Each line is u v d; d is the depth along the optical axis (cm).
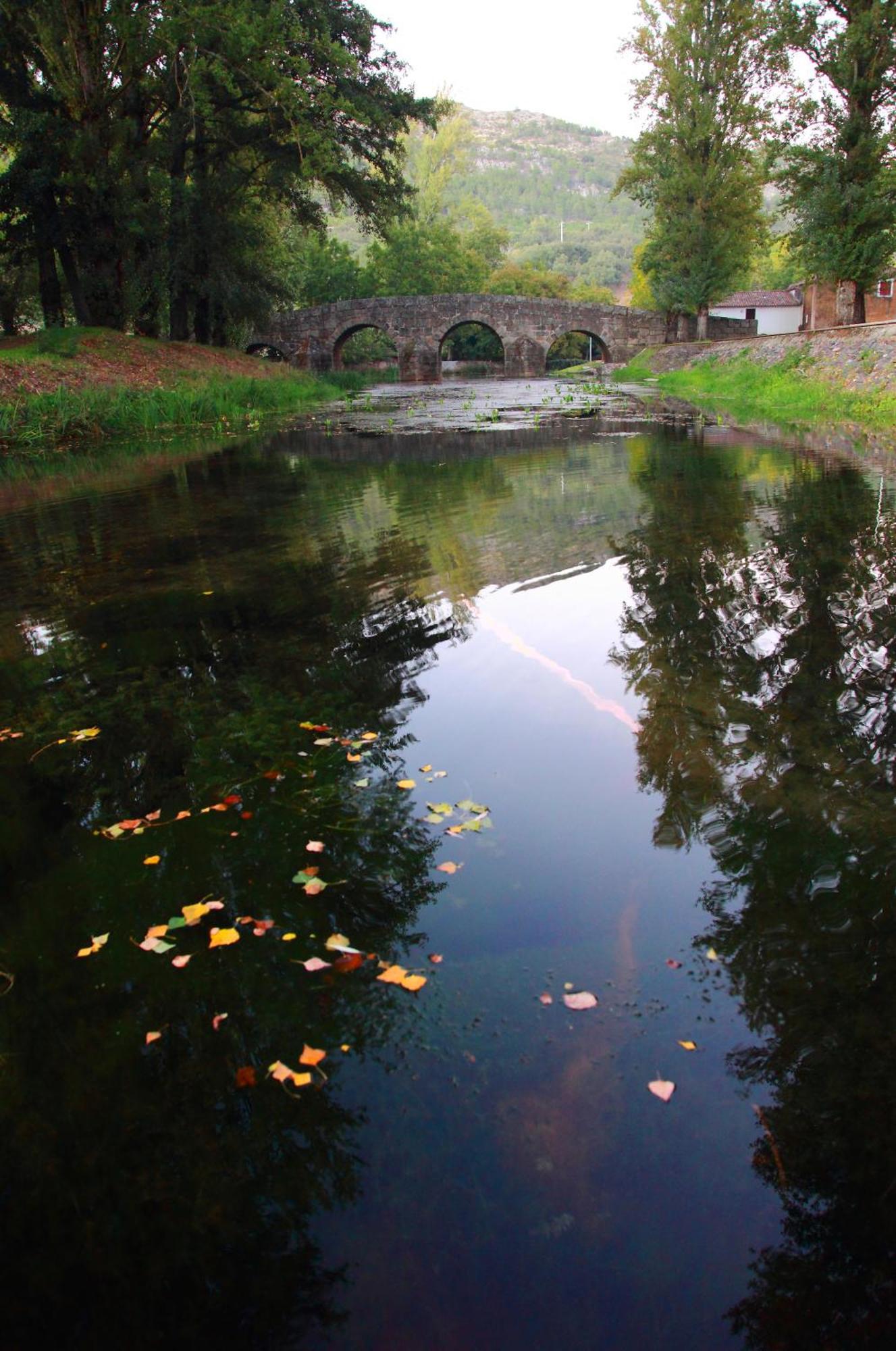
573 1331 120
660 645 374
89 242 2291
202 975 194
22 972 200
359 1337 121
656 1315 122
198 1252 135
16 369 1848
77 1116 161
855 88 1988
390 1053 169
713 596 435
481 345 7175
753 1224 134
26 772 293
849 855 221
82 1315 127
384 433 1524
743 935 196
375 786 270
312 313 4781
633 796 256
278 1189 144
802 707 305
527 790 262
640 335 4738
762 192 3328
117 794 275
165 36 1978
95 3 2008
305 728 314
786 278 7212
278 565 553
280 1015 181
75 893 227
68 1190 146
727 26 3053
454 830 243
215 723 323
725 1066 163
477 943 198
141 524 733
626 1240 133
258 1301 126
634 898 211
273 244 3406
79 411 1602
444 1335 120
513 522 639
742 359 2348
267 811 259
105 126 2133
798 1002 176
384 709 326
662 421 1509
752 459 922
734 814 243
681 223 3419
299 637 414
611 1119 153
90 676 378
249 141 2570
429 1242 134
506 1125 152
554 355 7844
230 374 2439
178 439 1555
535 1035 171
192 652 401
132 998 189
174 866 235
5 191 2144
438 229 6394
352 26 2536
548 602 442
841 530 555
